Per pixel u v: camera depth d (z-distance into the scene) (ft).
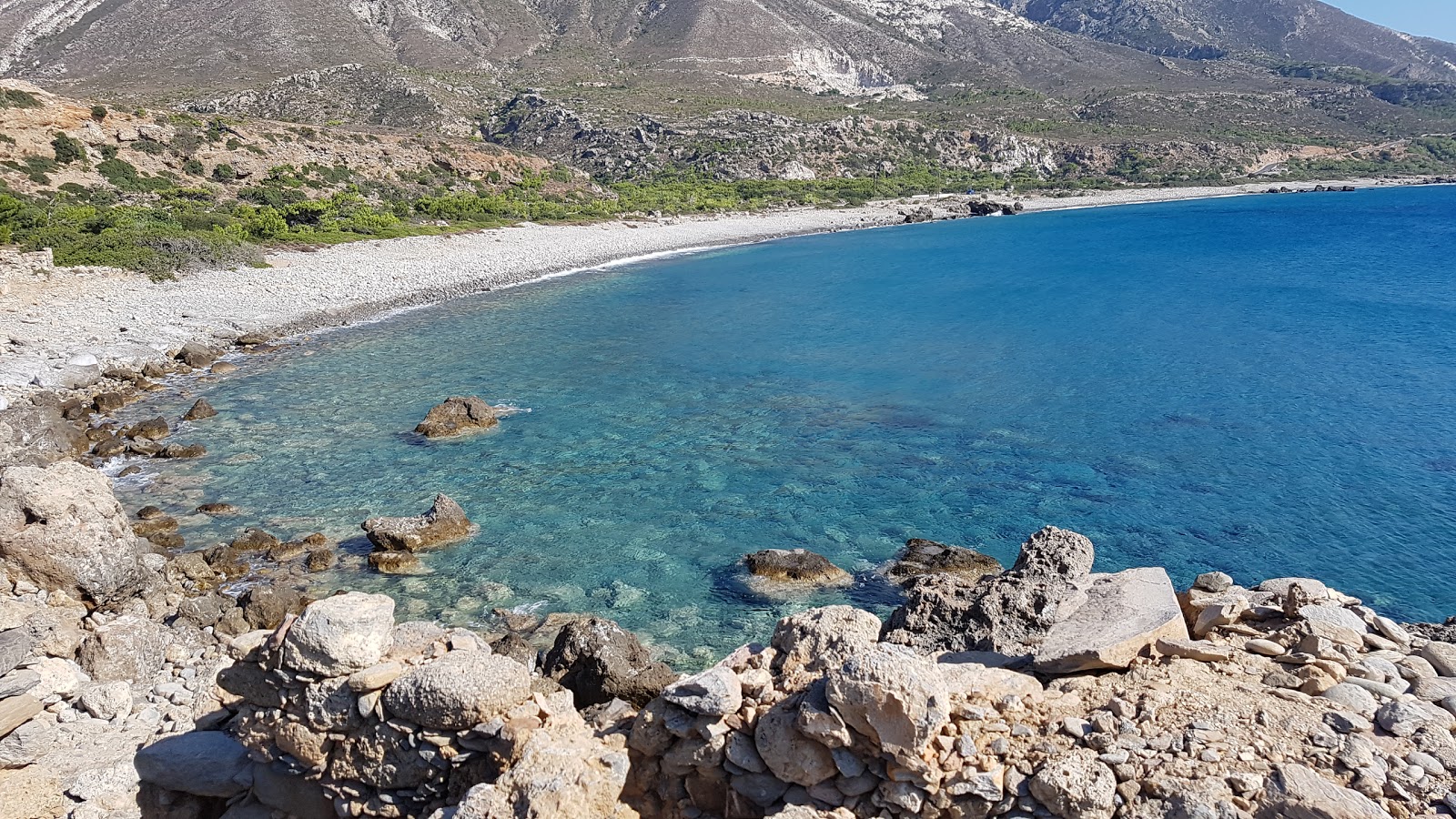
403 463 90.43
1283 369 126.41
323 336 151.64
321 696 25.95
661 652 56.59
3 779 32.19
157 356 128.98
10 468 48.65
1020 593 35.55
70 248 182.70
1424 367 125.29
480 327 162.50
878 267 252.21
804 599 63.67
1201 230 331.98
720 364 135.23
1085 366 131.64
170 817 29.04
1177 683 27.89
